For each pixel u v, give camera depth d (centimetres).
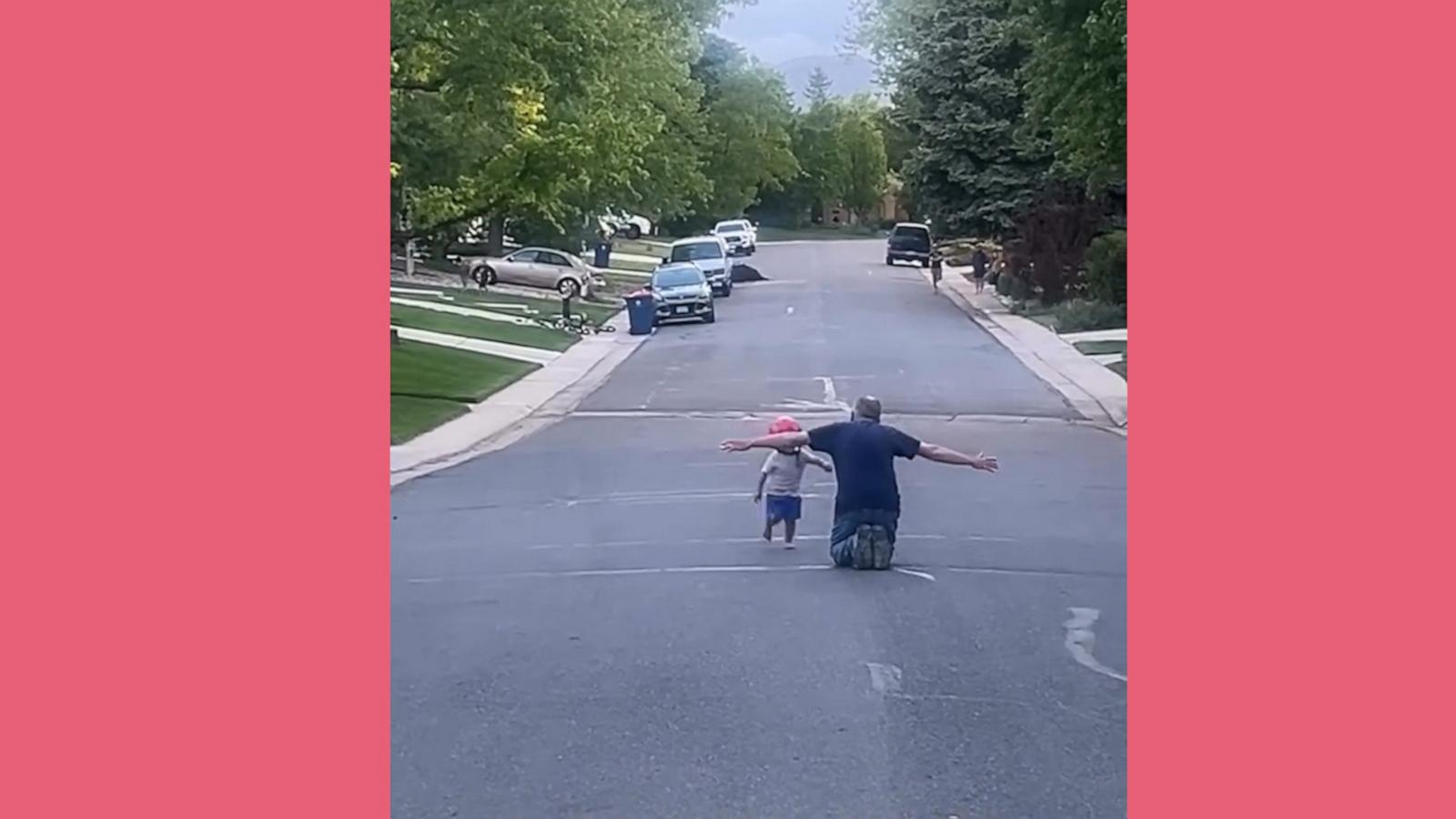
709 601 1245
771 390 2991
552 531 1630
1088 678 985
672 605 1230
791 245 9562
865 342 3869
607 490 1928
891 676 995
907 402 2783
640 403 2850
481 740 861
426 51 2836
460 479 2042
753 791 773
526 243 6825
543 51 2867
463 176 3152
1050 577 1330
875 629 1130
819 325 4366
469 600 1269
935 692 958
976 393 2906
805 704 931
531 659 1052
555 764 820
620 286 5988
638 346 3947
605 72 3369
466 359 3438
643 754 835
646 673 1010
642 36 4872
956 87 5219
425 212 3372
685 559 1446
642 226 10075
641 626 1155
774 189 11212
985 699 938
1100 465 2081
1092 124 2494
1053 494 1842
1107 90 2375
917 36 5325
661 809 749
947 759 823
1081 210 4719
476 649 1084
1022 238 4928
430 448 2305
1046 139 4819
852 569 1370
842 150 11831
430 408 2706
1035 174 5156
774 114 9119
